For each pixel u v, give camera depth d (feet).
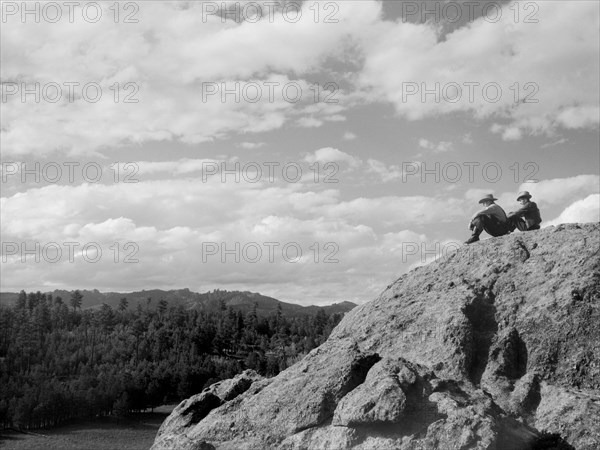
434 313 97.35
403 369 75.82
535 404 80.64
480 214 114.32
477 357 88.99
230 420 84.64
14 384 404.98
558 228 106.83
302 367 87.20
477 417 67.87
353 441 70.28
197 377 463.01
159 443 92.02
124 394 391.45
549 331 88.28
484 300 96.37
